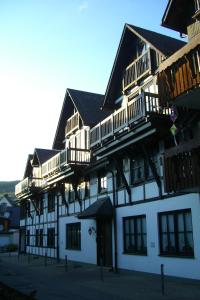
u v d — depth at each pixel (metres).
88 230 23.23
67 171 24.64
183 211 14.98
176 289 13.11
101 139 19.36
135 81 19.39
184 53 12.76
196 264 13.98
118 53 20.59
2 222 54.31
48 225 31.17
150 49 18.25
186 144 12.26
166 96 13.66
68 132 28.45
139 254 17.50
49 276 18.62
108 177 21.00
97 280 16.36
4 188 140.50
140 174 18.12
